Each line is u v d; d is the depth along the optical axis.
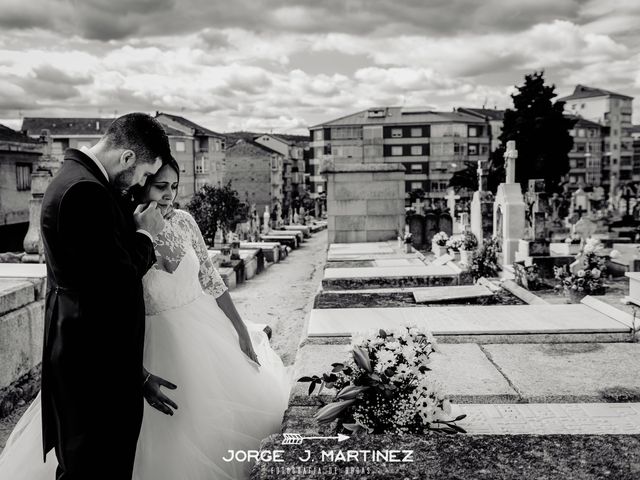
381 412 2.72
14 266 5.99
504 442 2.38
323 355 4.26
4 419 4.50
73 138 51.50
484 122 83.75
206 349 3.07
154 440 2.82
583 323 4.79
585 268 7.73
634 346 4.44
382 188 17.42
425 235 17.98
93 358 2.32
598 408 3.33
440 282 8.41
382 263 11.56
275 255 18.17
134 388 2.43
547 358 4.15
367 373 2.81
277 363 4.00
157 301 2.97
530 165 52.75
